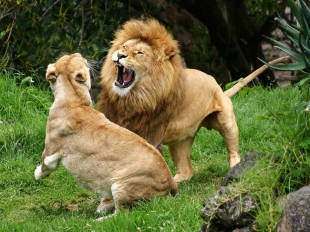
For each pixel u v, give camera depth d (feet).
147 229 32.35
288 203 26.58
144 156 35.47
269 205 28.32
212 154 49.98
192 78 41.75
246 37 78.38
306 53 30.58
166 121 40.52
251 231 28.14
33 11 61.57
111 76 39.78
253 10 80.89
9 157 47.14
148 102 39.32
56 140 36.68
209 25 72.90
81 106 37.01
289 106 32.89
